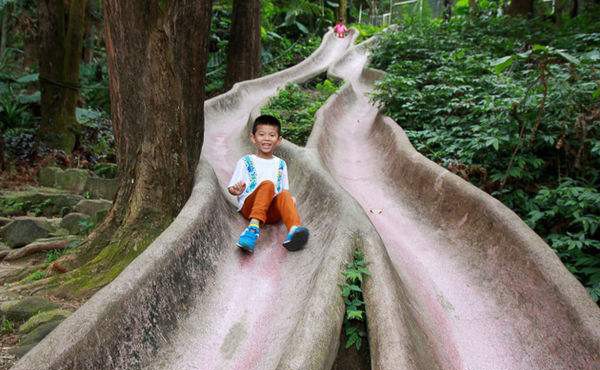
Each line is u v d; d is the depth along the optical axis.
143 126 4.55
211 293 3.68
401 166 6.51
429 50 13.18
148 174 4.54
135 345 2.88
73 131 10.38
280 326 3.22
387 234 5.13
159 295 3.22
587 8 12.82
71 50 10.27
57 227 6.15
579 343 3.12
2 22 15.62
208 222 4.19
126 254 4.34
